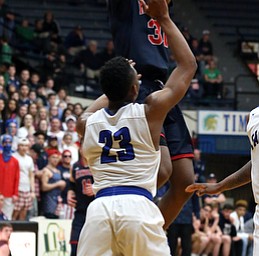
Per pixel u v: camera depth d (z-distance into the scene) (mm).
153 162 5234
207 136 24328
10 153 13953
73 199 11281
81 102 22766
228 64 28859
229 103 25094
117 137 5215
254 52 29047
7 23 23188
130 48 6785
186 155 6746
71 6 28859
